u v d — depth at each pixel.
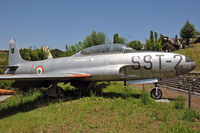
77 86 8.08
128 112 4.67
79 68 7.37
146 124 3.81
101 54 7.36
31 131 3.55
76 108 5.25
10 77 5.44
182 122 3.92
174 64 6.34
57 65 8.05
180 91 9.61
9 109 6.13
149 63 6.50
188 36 50.56
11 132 3.58
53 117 4.42
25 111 5.56
